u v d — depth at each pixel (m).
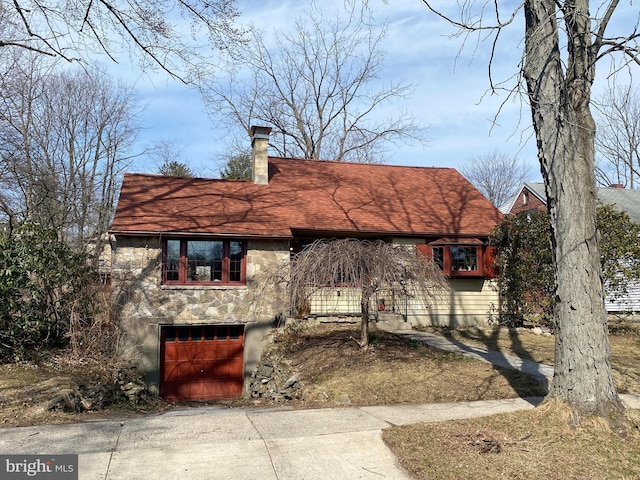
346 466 5.49
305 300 11.98
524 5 6.90
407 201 18.50
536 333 15.40
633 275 14.38
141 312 13.52
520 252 16.11
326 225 15.66
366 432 6.60
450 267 16.72
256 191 17.27
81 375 10.62
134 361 13.12
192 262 14.32
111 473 5.16
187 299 13.92
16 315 11.20
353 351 11.86
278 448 6.00
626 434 5.75
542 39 6.48
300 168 19.83
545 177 6.57
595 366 6.04
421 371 10.20
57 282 11.98
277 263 14.03
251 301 13.73
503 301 17.34
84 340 11.94
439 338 14.41
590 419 5.89
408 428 6.60
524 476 5.05
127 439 6.28
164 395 13.69
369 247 10.91
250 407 9.99
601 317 6.14
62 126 26.78
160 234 13.61
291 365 12.23
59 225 22.34
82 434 6.46
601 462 5.24
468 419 6.94
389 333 14.81
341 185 18.88
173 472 5.23
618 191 26.11
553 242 6.48
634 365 10.98
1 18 21.86
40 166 22.70
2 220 19.84
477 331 15.89
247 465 5.46
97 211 27.61
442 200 19.05
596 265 6.19
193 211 15.04
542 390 8.99
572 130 6.30
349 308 16.25
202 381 14.08
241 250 14.76
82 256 13.08
